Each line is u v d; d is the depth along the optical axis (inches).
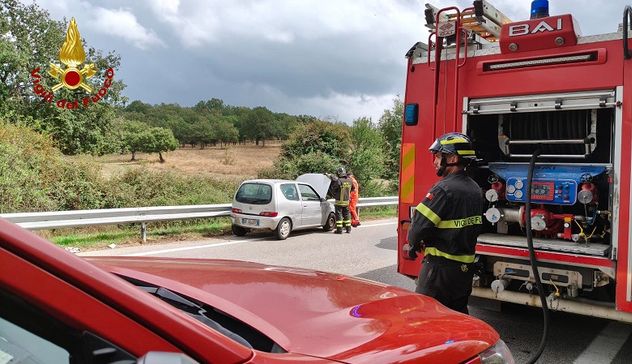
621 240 168.2
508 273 192.4
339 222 527.2
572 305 181.3
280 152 931.3
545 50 183.3
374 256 389.7
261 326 71.7
